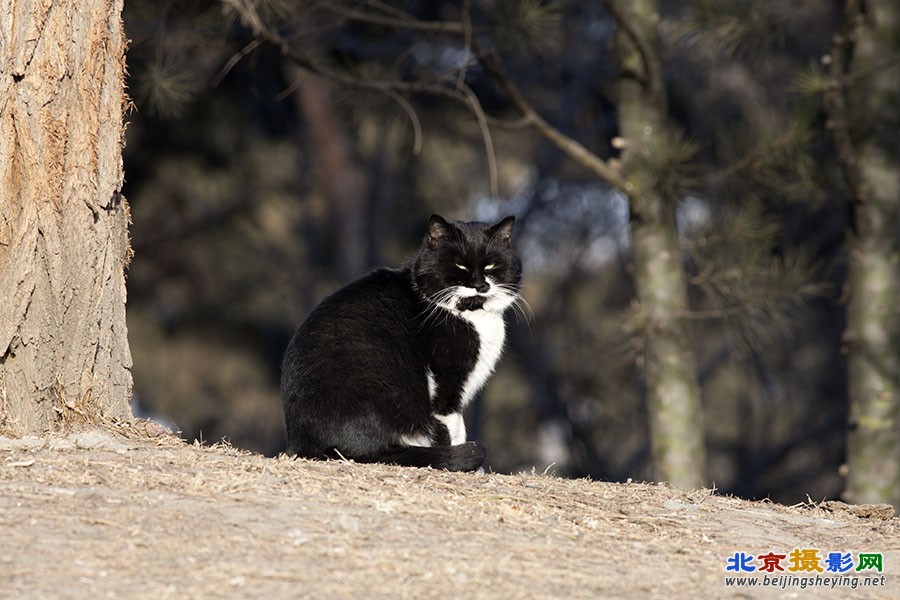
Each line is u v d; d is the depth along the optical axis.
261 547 6.05
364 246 25.25
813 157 13.92
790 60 21.39
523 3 13.02
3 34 7.94
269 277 27.19
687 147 12.73
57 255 8.11
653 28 13.88
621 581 6.09
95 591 5.41
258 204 26.61
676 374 13.78
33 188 8.02
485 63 12.62
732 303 13.63
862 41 13.39
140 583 5.53
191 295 27.36
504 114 22.03
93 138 8.30
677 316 13.71
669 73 22.27
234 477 7.19
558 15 13.41
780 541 7.31
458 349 9.56
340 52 15.82
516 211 24.52
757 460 24.53
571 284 25.14
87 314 8.28
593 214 25.14
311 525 6.44
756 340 14.67
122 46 8.64
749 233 13.25
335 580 5.71
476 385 9.82
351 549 6.13
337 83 13.62
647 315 13.79
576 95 22.73
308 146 25.09
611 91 22.95
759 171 13.01
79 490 6.67
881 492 13.56
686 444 13.79
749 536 7.36
